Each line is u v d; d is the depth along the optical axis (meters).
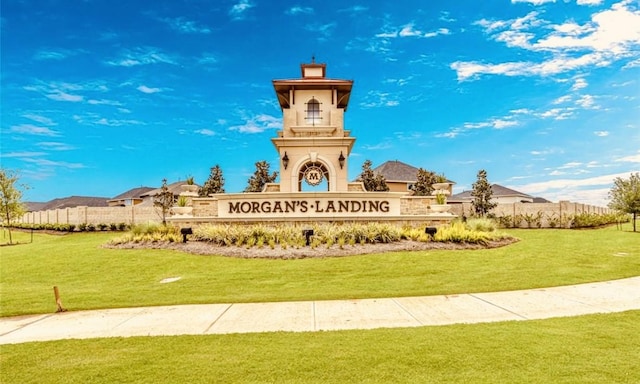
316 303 8.93
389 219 19.64
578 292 9.32
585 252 15.22
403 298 9.20
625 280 10.59
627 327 6.60
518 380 4.64
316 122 24.28
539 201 64.56
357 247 15.77
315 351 5.79
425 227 18.20
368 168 45.94
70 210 37.59
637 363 5.07
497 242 17.30
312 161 23.22
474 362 5.20
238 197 19.83
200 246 16.97
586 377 4.68
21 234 39.34
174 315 8.21
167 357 5.74
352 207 19.55
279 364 5.34
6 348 6.38
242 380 4.87
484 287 10.15
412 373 4.92
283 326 7.22
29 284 12.48
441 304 8.54
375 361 5.34
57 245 21.91
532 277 11.19
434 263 13.39
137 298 10.02
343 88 24.72
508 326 6.81
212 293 10.37
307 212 19.39
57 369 5.40
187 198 22.45
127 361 5.62
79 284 12.27
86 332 7.21
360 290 10.22
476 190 33.56
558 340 5.98
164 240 18.44
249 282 11.52
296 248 15.77
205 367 5.30
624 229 29.64
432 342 6.04
